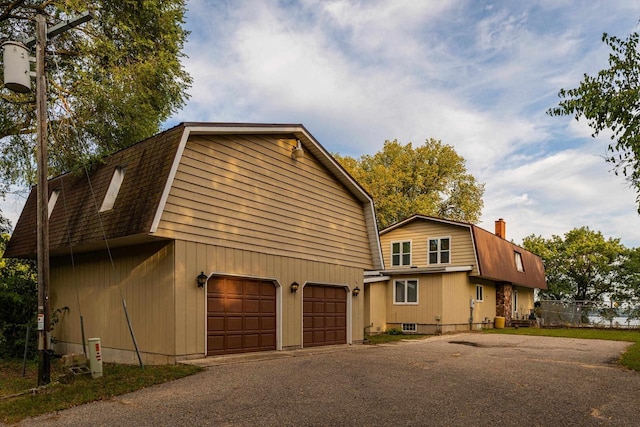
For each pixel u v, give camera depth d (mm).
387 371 9352
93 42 14039
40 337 8242
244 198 12031
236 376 8695
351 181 15633
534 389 7750
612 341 16516
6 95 14031
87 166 13242
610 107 8141
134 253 11281
